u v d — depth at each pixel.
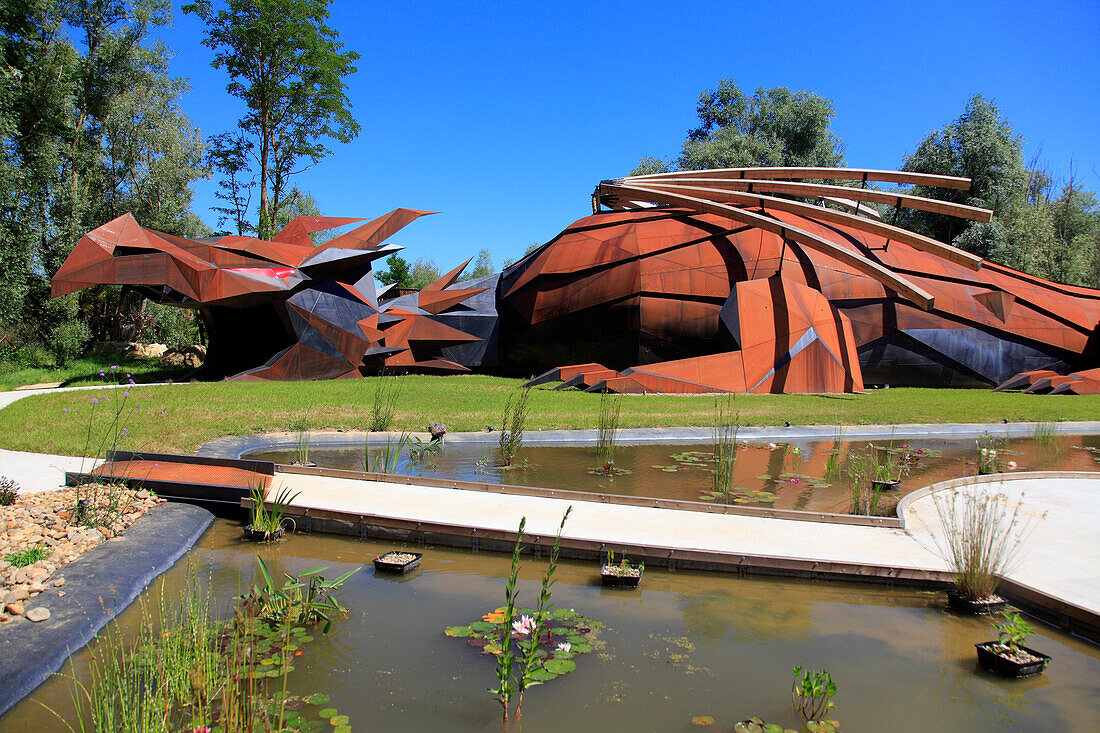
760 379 20.47
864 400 19.25
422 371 26.89
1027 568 5.43
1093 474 9.59
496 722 3.27
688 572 5.55
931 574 5.24
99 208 34.38
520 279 26.95
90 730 3.18
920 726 3.32
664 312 23.08
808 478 9.62
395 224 24.33
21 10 28.75
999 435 14.59
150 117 35.12
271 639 4.14
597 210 29.00
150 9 34.19
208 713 3.11
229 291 19.27
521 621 4.02
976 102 40.91
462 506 7.02
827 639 4.38
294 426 12.29
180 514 6.66
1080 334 24.58
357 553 5.97
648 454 11.32
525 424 13.42
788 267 23.34
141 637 4.13
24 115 29.06
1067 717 3.46
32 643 3.89
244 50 32.62
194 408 13.59
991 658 3.97
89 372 25.31
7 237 26.48
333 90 34.47
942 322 23.98
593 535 6.02
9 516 5.96
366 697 3.49
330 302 22.16
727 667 3.94
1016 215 39.53
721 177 27.47
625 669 3.89
